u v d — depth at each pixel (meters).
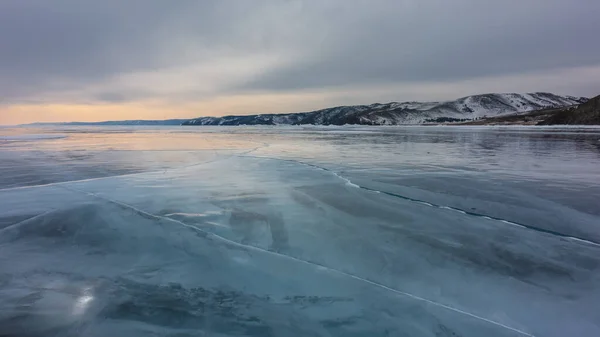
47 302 2.34
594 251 3.09
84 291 2.48
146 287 2.54
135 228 3.71
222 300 2.38
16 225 3.80
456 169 7.58
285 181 6.22
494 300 2.36
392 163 8.69
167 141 18.92
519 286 2.53
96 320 2.15
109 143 17.11
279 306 2.31
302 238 3.47
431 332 2.04
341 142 17.41
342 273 2.74
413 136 23.25
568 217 4.03
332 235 3.54
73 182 6.19
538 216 4.07
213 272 2.76
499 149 12.36
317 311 2.25
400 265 2.88
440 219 3.99
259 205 4.62
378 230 3.66
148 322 2.13
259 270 2.79
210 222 3.95
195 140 19.98
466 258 2.98
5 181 6.39
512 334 2.01
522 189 5.46
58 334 2.02
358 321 2.14
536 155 10.27
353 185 5.83
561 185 5.77
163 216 4.13
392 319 2.16
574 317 2.16
